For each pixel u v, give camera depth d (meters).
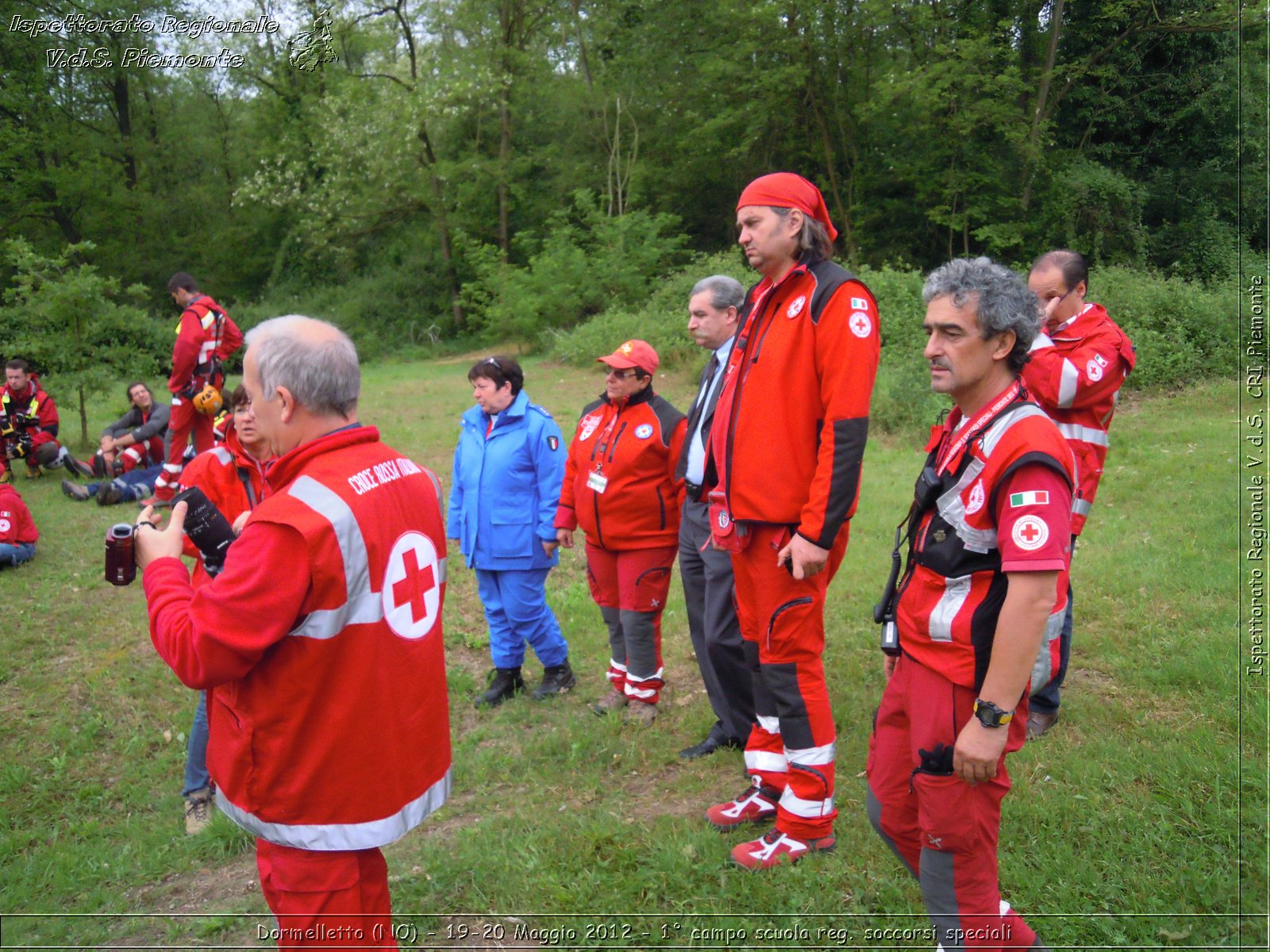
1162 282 14.31
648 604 4.57
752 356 3.21
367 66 30.23
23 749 4.80
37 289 11.70
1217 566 5.77
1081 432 4.11
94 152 31.31
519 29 30.03
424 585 2.46
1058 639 3.90
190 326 8.04
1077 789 3.58
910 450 9.92
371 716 2.30
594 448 4.60
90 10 24.98
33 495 9.68
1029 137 23.08
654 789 4.05
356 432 2.38
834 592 6.06
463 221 30.58
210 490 3.83
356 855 2.36
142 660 5.68
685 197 30.84
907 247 26.28
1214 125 23.33
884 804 2.64
